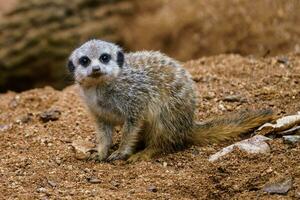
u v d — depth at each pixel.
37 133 11.14
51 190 8.83
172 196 8.62
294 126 9.96
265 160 9.22
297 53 13.98
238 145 9.56
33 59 21.08
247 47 19.09
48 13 21.58
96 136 10.62
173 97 10.05
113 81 9.95
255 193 8.55
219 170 9.16
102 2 22.30
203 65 14.07
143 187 8.86
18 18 21.38
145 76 10.04
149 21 21.69
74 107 12.39
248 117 10.29
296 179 8.62
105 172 9.46
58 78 21.31
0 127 11.76
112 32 21.89
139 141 10.40
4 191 8.88
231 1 20.09
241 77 12.97
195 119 10.64
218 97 11.87
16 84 21.19
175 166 9.61
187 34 20.56
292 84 12.01
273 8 19.25
